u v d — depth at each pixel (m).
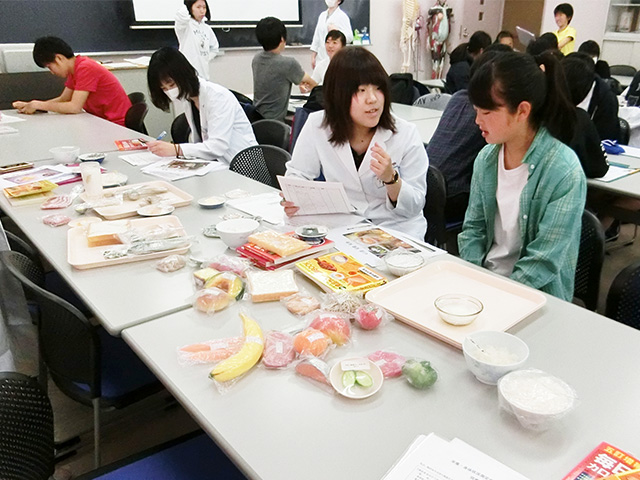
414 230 1.92
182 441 1.16
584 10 7.11
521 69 1.38
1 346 1.52
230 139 2.78
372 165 1.71
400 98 4.96
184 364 1.00
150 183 2.12
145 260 1.48
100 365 1.31
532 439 0.79
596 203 2.56
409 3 7.13
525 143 1.54
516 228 1.64
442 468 0.73
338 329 1.06
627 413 0.84
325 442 0.80
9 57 4.55
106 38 5.18
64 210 1.88
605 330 1.08
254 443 0.80
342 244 1.54
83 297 1.27
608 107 2.85
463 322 1.08
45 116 3.82
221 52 5.87
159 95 2.67
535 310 1.14
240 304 1.23
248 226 1.56
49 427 1.10
